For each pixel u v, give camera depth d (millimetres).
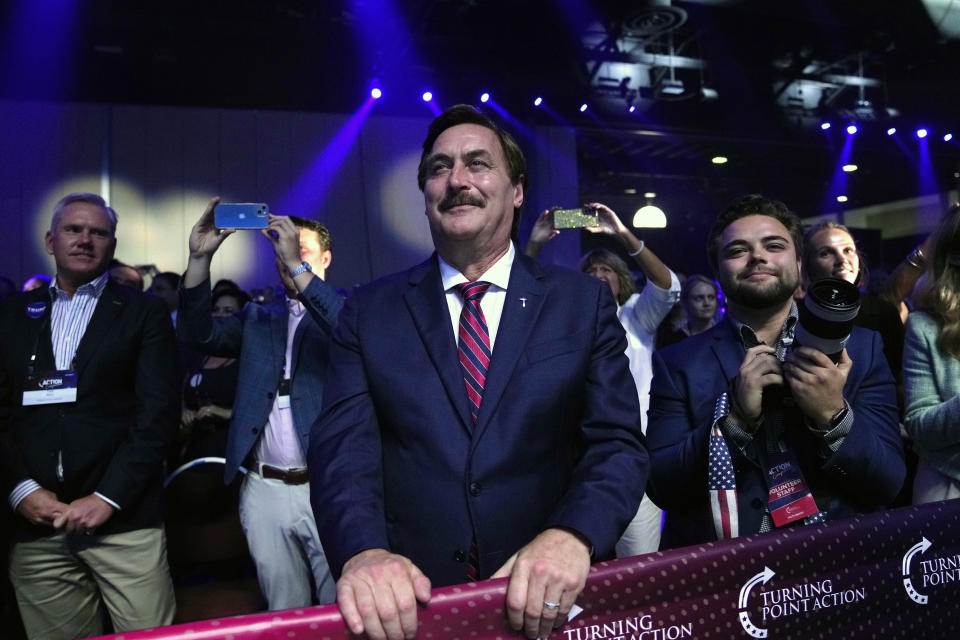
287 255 2145
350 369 1148
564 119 10609
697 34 10273
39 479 1941
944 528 1089
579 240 11031
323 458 1062
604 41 10125
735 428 1214
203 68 9852
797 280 1415
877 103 11812
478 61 10031
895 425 1305
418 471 1055
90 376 2002
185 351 3328
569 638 854
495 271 1195
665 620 901
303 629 777
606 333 1133
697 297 3822
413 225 10883
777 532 981
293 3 8883
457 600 823
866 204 17172
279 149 10453
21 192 9266
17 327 2043
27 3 8367
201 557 2486
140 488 1989
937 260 1614
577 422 1117
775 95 11312
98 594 2152
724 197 16328
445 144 1161
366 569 825
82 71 9477
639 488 1002
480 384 1094
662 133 11141
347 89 10484
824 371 1098
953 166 13492
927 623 1060
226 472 2197
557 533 905
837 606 997
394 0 9008
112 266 4152
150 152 9906
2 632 2266
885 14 9578
